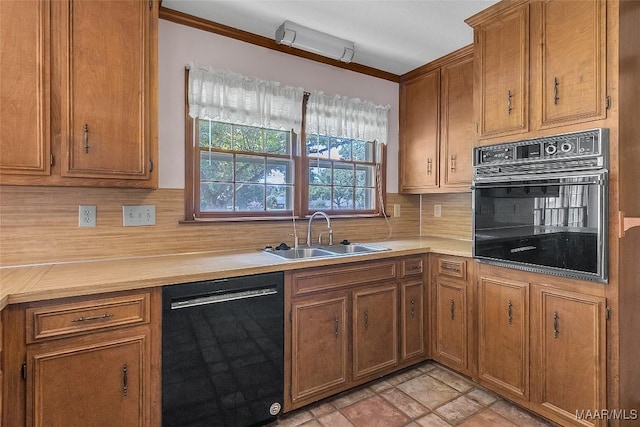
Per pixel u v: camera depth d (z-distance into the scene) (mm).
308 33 2336
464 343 2363
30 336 1312
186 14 2184
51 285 1391
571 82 1790
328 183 2893
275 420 1955
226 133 2416
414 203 3402
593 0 1704
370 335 2297
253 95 2398
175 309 1614
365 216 3049
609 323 1644
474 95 2281
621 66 1646
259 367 1855
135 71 1772
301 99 2621
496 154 2129
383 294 2359
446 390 2271
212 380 1717
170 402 1606
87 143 1655
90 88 1662
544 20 1906
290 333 1963
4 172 1492
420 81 3039
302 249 2480
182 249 2238
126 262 1930
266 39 2477
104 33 1694
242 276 1790
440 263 2539
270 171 2607
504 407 2080
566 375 1804
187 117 2240
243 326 1802
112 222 2029
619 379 1630
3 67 1486
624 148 1659
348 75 2922
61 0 1596
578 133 1730
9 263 1785
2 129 1485
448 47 2643
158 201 2162
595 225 1660
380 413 2025
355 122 2916
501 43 2119
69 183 1623
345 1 2049
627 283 1684
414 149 3104
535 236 1912
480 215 2219
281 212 2646
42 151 1560
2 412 1260
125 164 1751
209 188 2369
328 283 2105
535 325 1942
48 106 1569
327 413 2025
